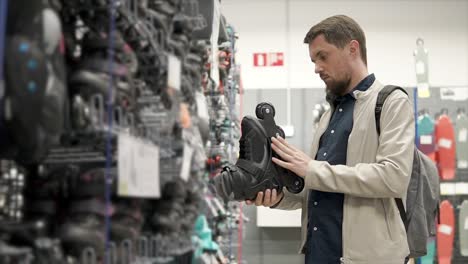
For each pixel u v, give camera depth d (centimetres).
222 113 274
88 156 111
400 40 551
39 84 84
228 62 290
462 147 489
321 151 187
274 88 542
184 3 159
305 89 535
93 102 99
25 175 107
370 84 181
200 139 175
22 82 83
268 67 558
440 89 508
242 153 176
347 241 172
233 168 172
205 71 207
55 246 91
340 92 187
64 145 105
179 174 141
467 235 478
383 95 174
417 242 196
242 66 558
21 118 84
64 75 93
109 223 104
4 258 80
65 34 110
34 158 93
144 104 128
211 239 215
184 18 155
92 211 100
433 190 212
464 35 547
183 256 181
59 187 104
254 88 543
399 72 548
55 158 111
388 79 548
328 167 167
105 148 107
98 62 104
